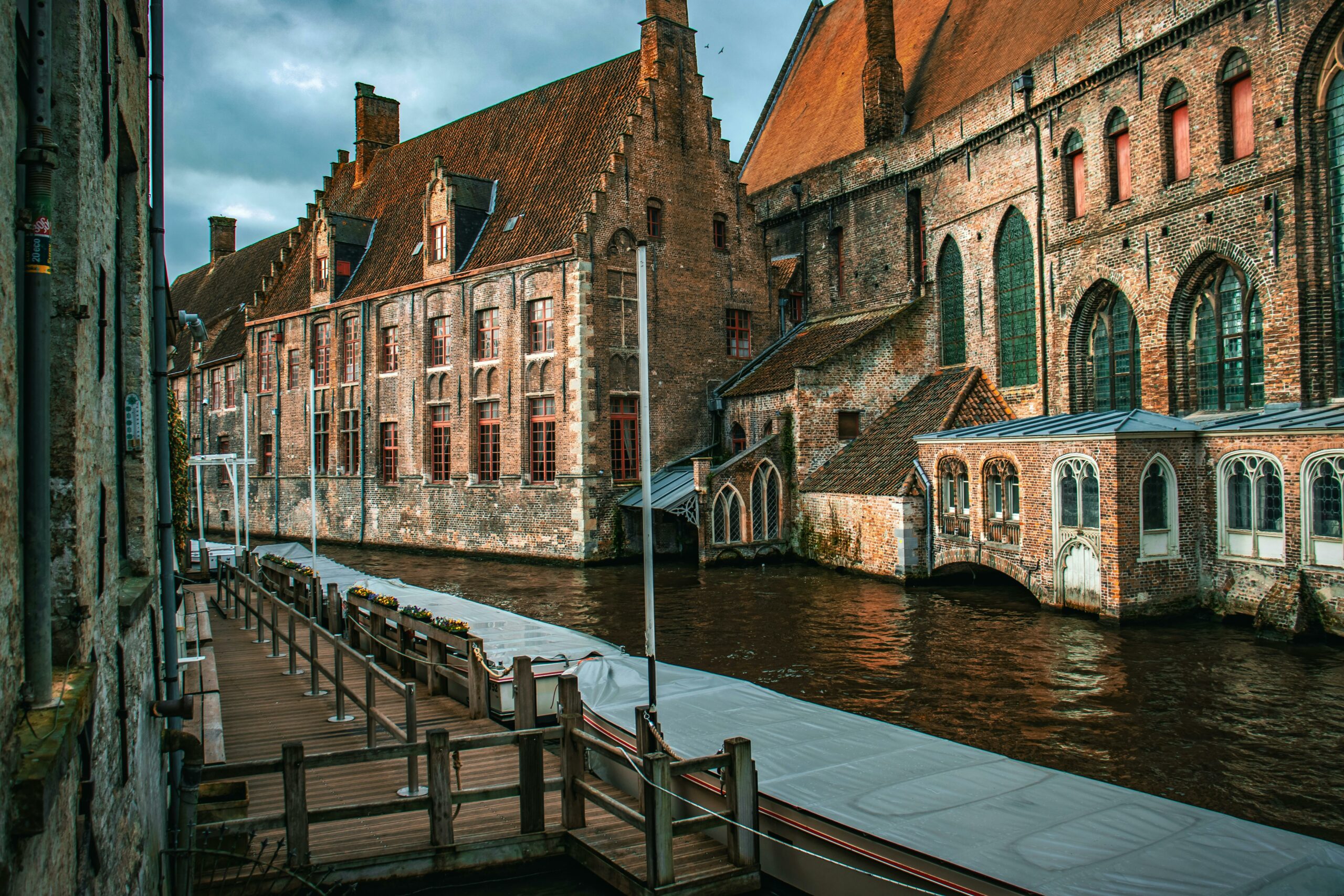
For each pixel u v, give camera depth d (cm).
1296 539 1730
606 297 3266
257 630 1967
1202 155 2230
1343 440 1634
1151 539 1909
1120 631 1830
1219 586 1905
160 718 797
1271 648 1658
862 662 1695
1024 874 662
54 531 456
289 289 4681
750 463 3122
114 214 639
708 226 3581
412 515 3822
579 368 3188
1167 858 684
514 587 2762
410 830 923
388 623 1700
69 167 469
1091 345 2705
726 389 3531
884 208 3559
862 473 2875
